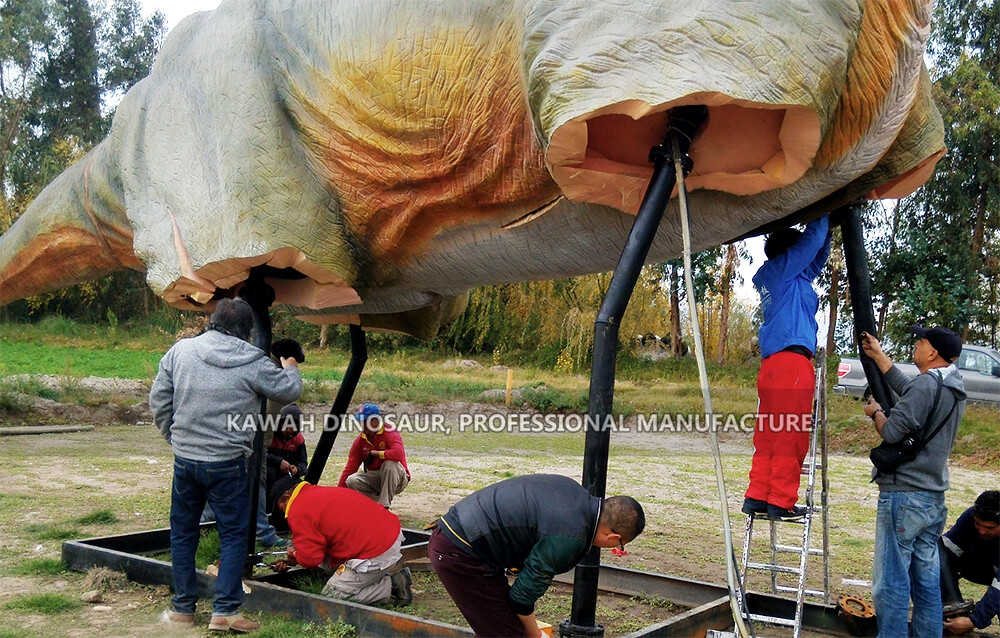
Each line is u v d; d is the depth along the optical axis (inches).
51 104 1706.4
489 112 179.5
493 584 149.7
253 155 206.1
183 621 191.3
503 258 207.0
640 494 433.7
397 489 293.1
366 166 201.8
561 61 148.3
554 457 560.4
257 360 192.1
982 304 1022.4
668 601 230.5
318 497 207.3
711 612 199.6
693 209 177.6
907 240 991.0
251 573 214.7
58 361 963.3
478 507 149.0
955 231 976.9
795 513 192.4
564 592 240.4
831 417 741.9
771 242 201.2
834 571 285.9
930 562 189.8
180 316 1454.2
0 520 292.0
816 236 196.7
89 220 274.2
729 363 1169.4
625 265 153.3
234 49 216.1
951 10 1024.9
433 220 205.0
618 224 183.0
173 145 222.8
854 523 382.3
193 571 192.9
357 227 213.5
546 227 190.2
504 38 176.4
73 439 546.0
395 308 259.3
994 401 775.7
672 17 144.1
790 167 157.0
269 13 217.6
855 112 157.2
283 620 195.3
